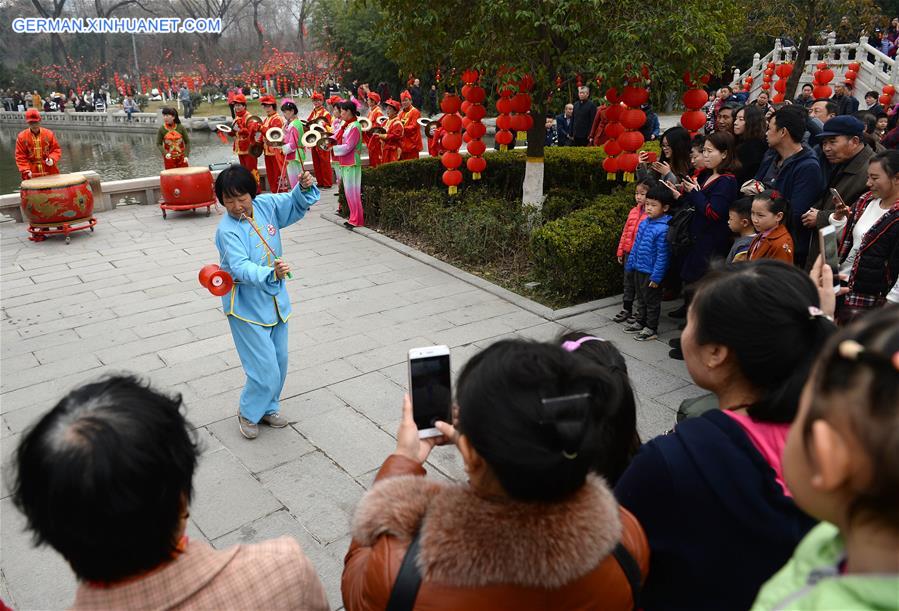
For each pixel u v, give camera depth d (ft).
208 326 18.62
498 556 3.38
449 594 3.53
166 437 3.67
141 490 3.45
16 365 16.43
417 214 26.81
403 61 25.03
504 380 3.61
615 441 5.80
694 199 15.93
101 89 148.46
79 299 20.86
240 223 11.99
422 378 5.29
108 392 3.75
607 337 17.39
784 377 4.45
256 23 164.76
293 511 10.99
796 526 4.09
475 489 3.76
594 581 3.64
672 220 16.24
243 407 12.94
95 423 3.47
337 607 9.04
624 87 21.77
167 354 16.89
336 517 10.85
